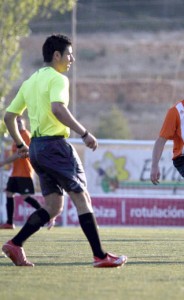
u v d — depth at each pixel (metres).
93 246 16.64
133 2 185.25
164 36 173.00
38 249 21.73
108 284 14.27
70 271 16.14
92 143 16.00
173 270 16.50
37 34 164.62
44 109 16.33
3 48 57.62
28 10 57.81
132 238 27.47
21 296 12.92
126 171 46.81
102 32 173.00
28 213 45.09
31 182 34.56
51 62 16.75
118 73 161.88
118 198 46.69
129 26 176.12
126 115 150.75
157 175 17.81
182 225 46.62
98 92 155.88
